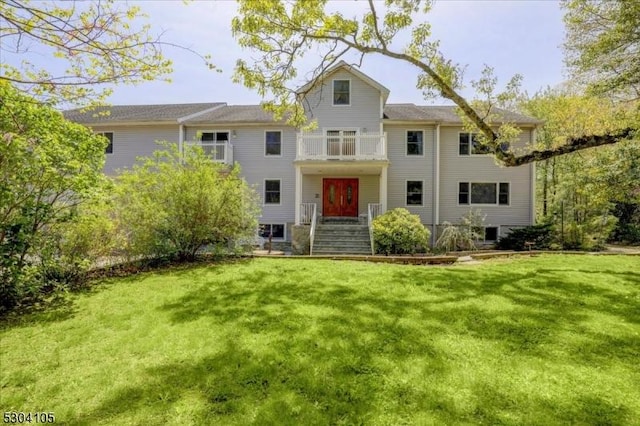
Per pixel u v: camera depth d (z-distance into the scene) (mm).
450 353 3766
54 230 6629
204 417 2736
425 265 9219
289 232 16609
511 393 2980
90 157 6660
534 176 16062
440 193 16438
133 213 8367
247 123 16391
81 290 6547
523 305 5375
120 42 3109
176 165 9570
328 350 3875
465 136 16438
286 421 2672
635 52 9609
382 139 14430
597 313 5016
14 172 5609
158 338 4324
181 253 9352
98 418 2779
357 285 6672
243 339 4223
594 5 9844
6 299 5668
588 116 16234
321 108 16281
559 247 13828
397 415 2719
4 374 3514
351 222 16297
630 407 2773
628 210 17766
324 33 8164
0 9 2580
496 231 16234
